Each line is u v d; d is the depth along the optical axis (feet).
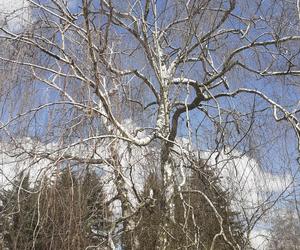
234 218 18.08
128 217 16.85
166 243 16.94
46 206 14.67
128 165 17.61
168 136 19.95
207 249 16.83
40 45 17.95
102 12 17.38
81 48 18.13
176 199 17.81
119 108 17.83
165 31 23.06
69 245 14.29
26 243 14.60
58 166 15.30
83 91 17.03
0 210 15.12
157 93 21.93
